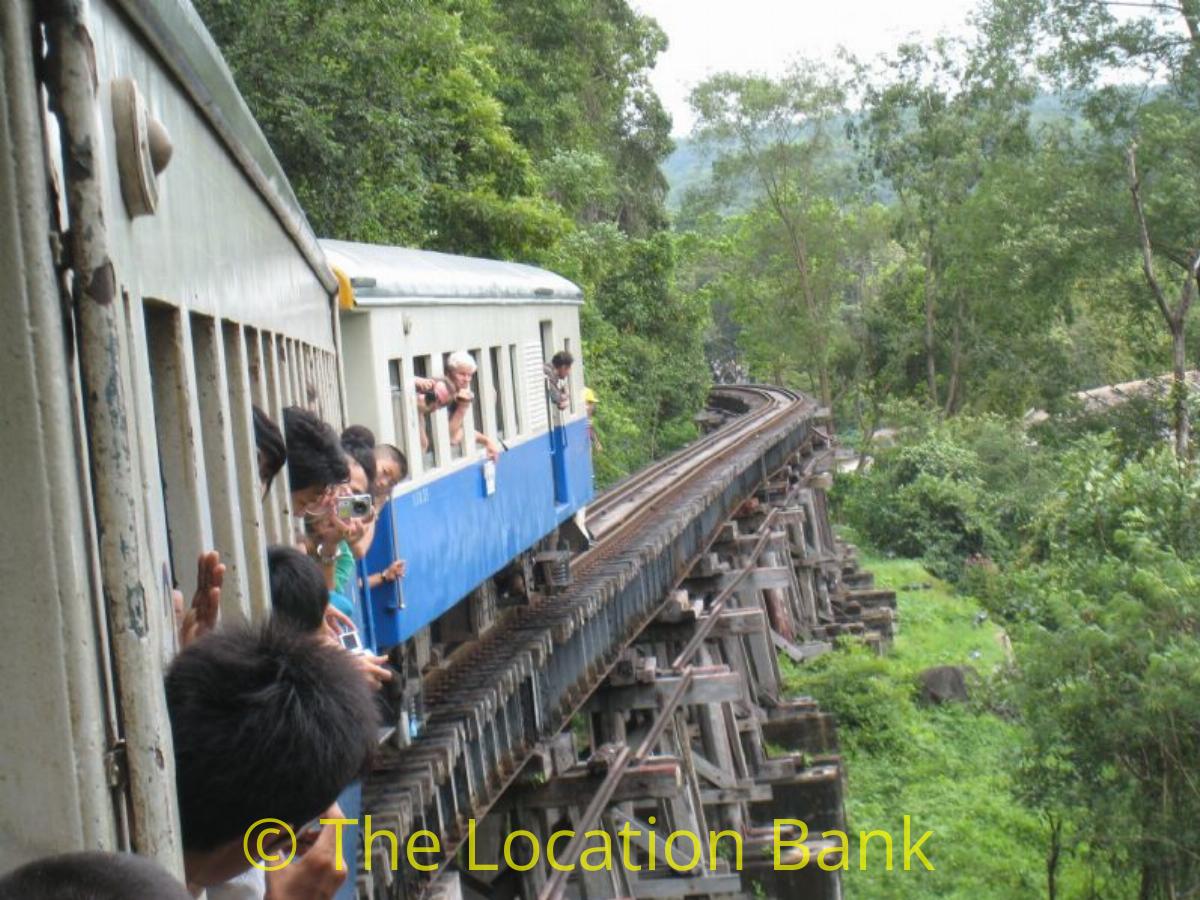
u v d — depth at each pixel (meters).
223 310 3.45
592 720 13.61
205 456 3.21
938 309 54.47
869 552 39.72
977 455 41.72
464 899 10.55
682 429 42.94
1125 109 37.25
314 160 17.41
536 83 35.84
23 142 1.78
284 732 2.24
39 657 1.82
